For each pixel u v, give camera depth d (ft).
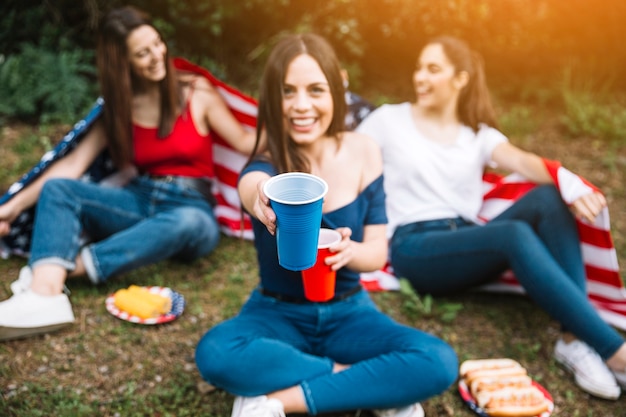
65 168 10.55
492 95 20.04
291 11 19.15
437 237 9.87
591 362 8.60
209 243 10.94
